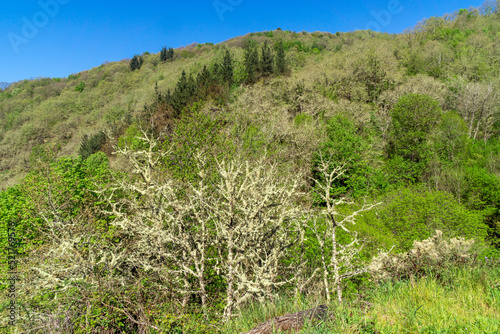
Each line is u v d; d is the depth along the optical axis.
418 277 5.28
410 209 20.19
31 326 7.40
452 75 51.06
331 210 6.80
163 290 7.66
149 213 8.70
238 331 4.62
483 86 42.34
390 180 32.06
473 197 26.69
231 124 23.75
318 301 4.70
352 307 4.08
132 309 6.75
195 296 8.96
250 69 63.91
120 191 15.58
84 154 51.38
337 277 6.52
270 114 29.41
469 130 41.25
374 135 38.06
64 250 7.74
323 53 88.12
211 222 10.23
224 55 77.62
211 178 11.95
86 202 15.17
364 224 15.90
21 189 19.41
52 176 17.97
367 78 53.41
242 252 7.56
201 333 5.75
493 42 57.50
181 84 52.84
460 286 4.27
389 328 3.19
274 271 8.09
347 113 40.25
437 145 33.00
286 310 4.77
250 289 6.39
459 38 65.06
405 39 75.44
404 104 36.09
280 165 16.73
